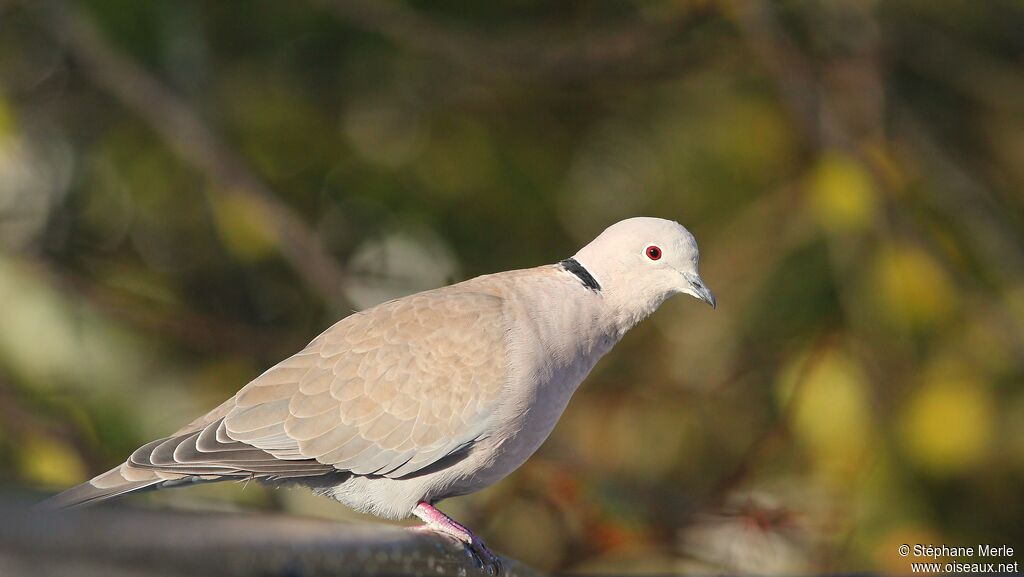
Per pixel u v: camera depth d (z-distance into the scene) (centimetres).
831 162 1214
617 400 1355
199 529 432
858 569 1146
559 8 1447
